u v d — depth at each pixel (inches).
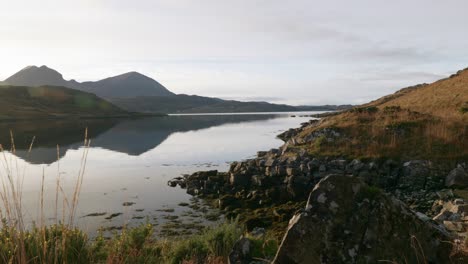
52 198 1182.9
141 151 2428.6
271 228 842.2
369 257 186.5
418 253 187.5
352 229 191.9
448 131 1190.3
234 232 378.6
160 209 1093.8
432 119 1339.8
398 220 193.9
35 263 214.5
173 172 1691.7
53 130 4111.7
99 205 1127.0
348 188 199.8
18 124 5103.3
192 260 320.8
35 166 1800.0
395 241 189.8
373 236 189.9
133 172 1691.7
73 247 244.1
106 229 904.3
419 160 1069.8
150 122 6427.2
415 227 194.1
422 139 1192.8
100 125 5275.6
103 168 1797.5
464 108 1457.9
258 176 1202.6
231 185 1257.4
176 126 5221.5
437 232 196.7
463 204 633.0
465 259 183.0
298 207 953.5
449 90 2164.1
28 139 3080.7
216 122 6461.6
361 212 194.2
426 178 994.1
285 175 1186.0
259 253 270.4
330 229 192.1
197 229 899.4
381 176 1074.7
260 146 2605.8
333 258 187.6
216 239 370.0
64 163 1916.8
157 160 2047.2
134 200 1197.7
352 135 1376.7
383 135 1290.6
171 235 848.9
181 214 1040.8
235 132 3981.3
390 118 1445.6
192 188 1316.4
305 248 190.1
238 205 1077.8
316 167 1162.6
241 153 2274.9
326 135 1439.5
